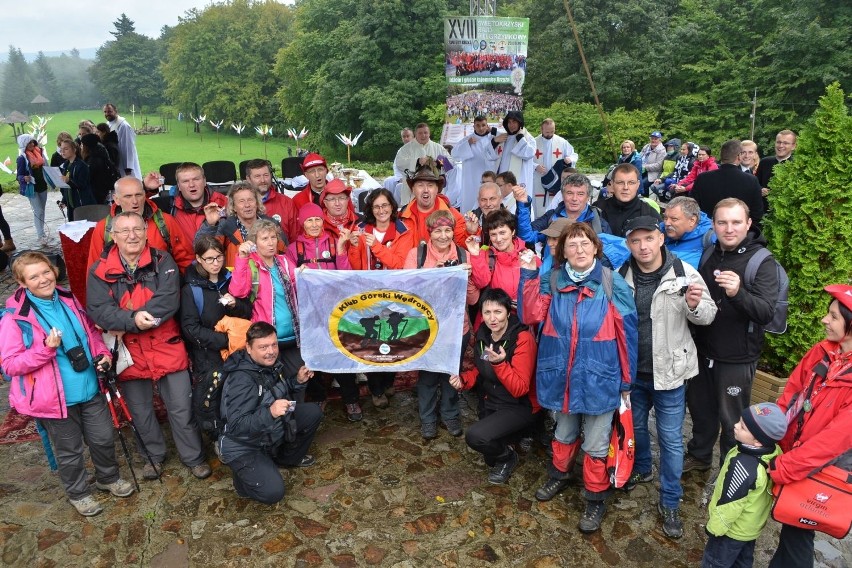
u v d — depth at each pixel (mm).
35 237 10961
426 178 5023
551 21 32219
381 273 4406
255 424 3832
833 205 4520
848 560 3627
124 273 3986
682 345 3639
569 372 3598
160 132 70688
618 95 30312
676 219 4055
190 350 4504
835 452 2684
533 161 9344
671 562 3627
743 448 2936
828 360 2928
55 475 4477
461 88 11375
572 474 4422
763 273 3676
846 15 23578
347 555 3682
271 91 67625
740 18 27797
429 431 4918
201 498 4211
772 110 24812
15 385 3715
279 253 4613
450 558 3660
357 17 36781
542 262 4016
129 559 3654
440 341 4566
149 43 102312
